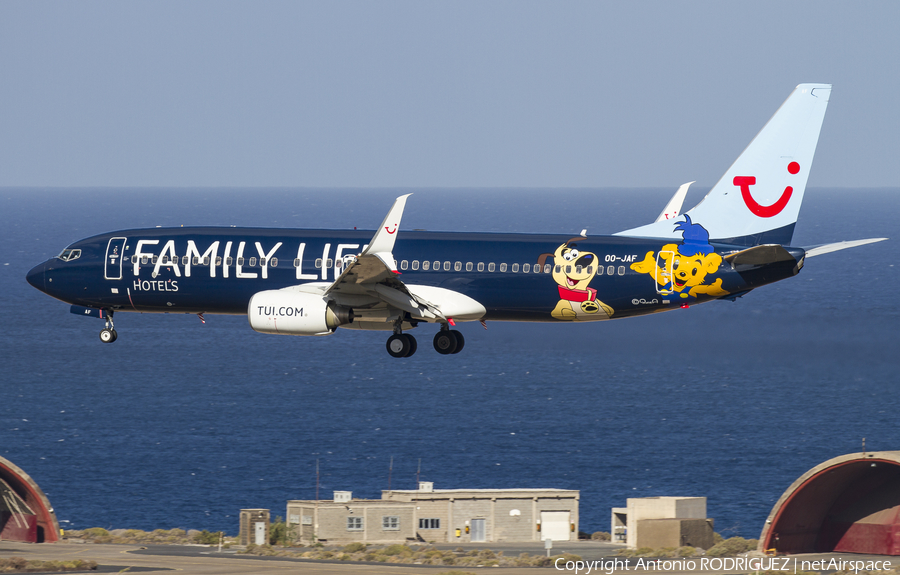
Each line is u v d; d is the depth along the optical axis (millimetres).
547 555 187250
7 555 160875
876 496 188500
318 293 188000
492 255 188125
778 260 179625
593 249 187000
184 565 151500
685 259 185250
